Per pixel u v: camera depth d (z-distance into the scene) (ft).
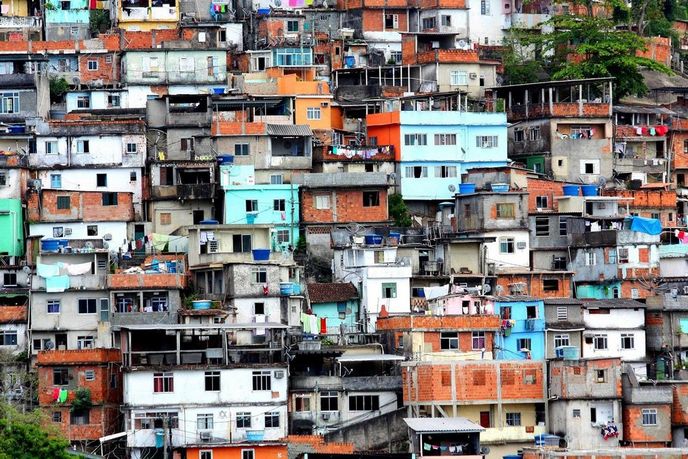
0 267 654.12
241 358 597.93
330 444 575.38
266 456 560.61
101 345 632.79
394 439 593.01
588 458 557.33
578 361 604.49
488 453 595.06
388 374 611.47
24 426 534.37
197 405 586.45
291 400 599.57
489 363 606.14
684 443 607.78
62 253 655.76
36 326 634.84
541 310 652.89
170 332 594.65
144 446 581.12
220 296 646.74
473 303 646.74
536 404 608.19
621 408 604.08
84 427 598.75
